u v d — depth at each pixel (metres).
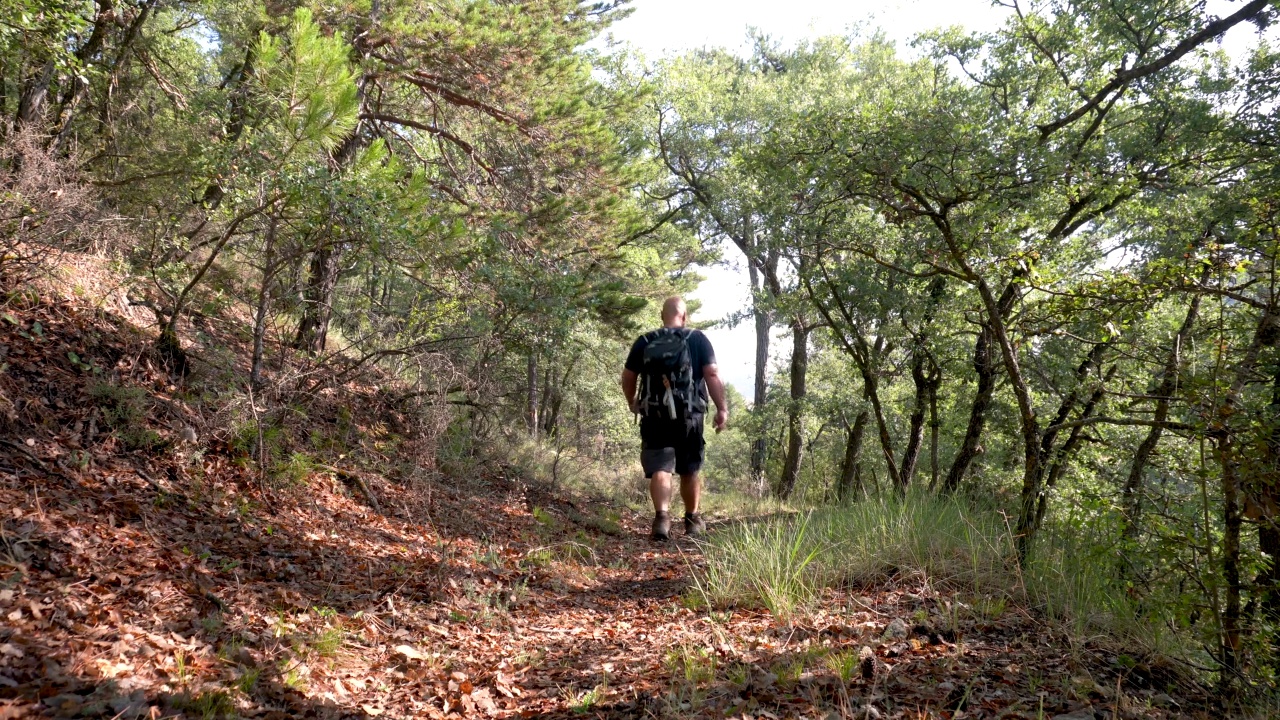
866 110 7.88
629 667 3.47
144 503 4.65
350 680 3.21
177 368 6.64
